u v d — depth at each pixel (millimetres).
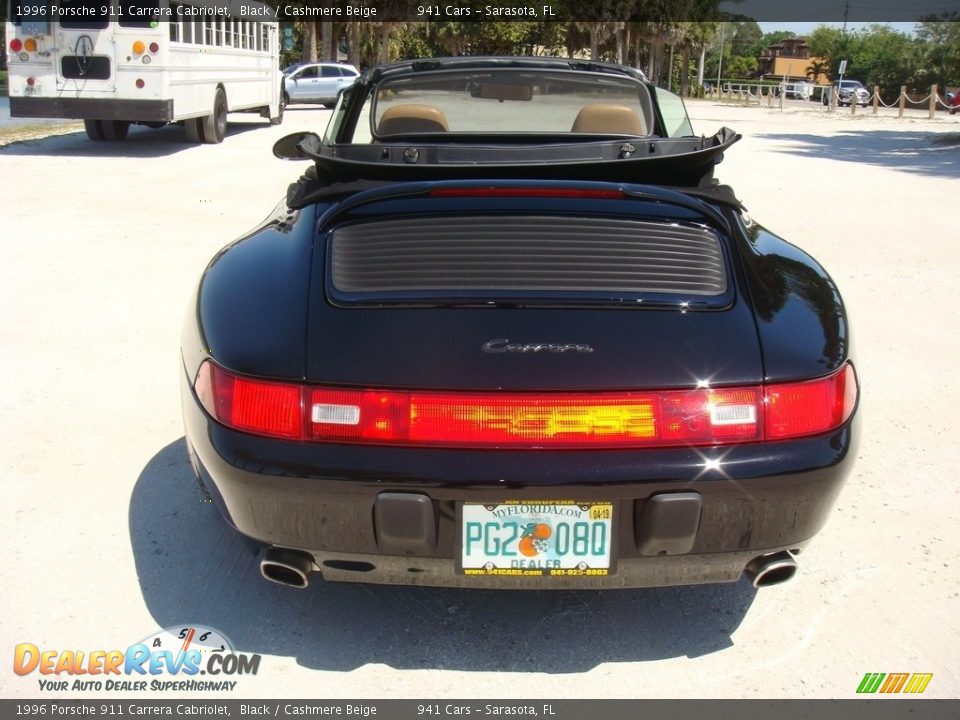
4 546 2908
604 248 2455
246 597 2691
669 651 2475
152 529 3037
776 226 8320
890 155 15812
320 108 30188
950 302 5867
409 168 2859
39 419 3873
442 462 2045
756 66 121000
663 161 2822
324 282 2346
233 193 9914
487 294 2268
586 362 2100
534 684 2340
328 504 2088
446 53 57750
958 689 2316
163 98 13281
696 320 2227
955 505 3262
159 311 5441
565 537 2109
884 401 4223
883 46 88562
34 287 5934
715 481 2070
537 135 3551
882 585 2771
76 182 10594
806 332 2252
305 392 2096
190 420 2352
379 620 2602
